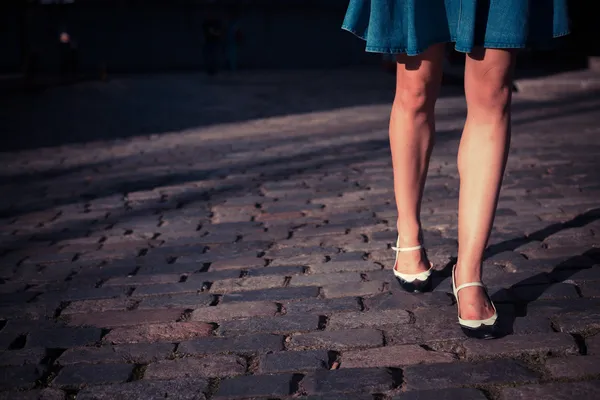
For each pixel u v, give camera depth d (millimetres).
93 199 4766
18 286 3076
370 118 8555
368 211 4094
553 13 2244
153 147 6914
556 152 5641
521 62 14469
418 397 1920
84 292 2947
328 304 2641
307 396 1970
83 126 8742
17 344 2438
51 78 19328
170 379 2115
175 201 4605
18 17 25500
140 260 3375
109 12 26844
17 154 6734
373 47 2277
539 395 1885
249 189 4871
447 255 3148
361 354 2207
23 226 4141
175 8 27266
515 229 3508
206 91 13594
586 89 10781
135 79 18000
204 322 2543
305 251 3363
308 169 5500
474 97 2232
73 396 2053
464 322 2227
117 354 2309
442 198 4309
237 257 3332
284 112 9617
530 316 2393
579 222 3584
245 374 2123
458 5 2234
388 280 2857
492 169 2234
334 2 27047
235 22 22453
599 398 1851
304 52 27594
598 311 2402
